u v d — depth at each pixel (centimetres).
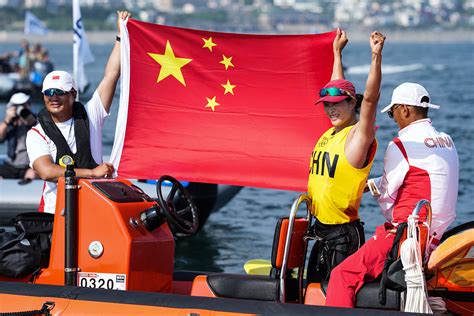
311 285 1145
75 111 1327
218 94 1430
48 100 1295
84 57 2541
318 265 1155
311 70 1402
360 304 1091
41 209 1334
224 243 2186
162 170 1438
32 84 5916
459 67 11269
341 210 1128
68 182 1146
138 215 1173
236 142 1424
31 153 1306
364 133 1075
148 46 1435
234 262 2005
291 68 1405
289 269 1177
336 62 1370
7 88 5872
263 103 1417
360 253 1098
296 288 1184
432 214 1108
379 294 1074
